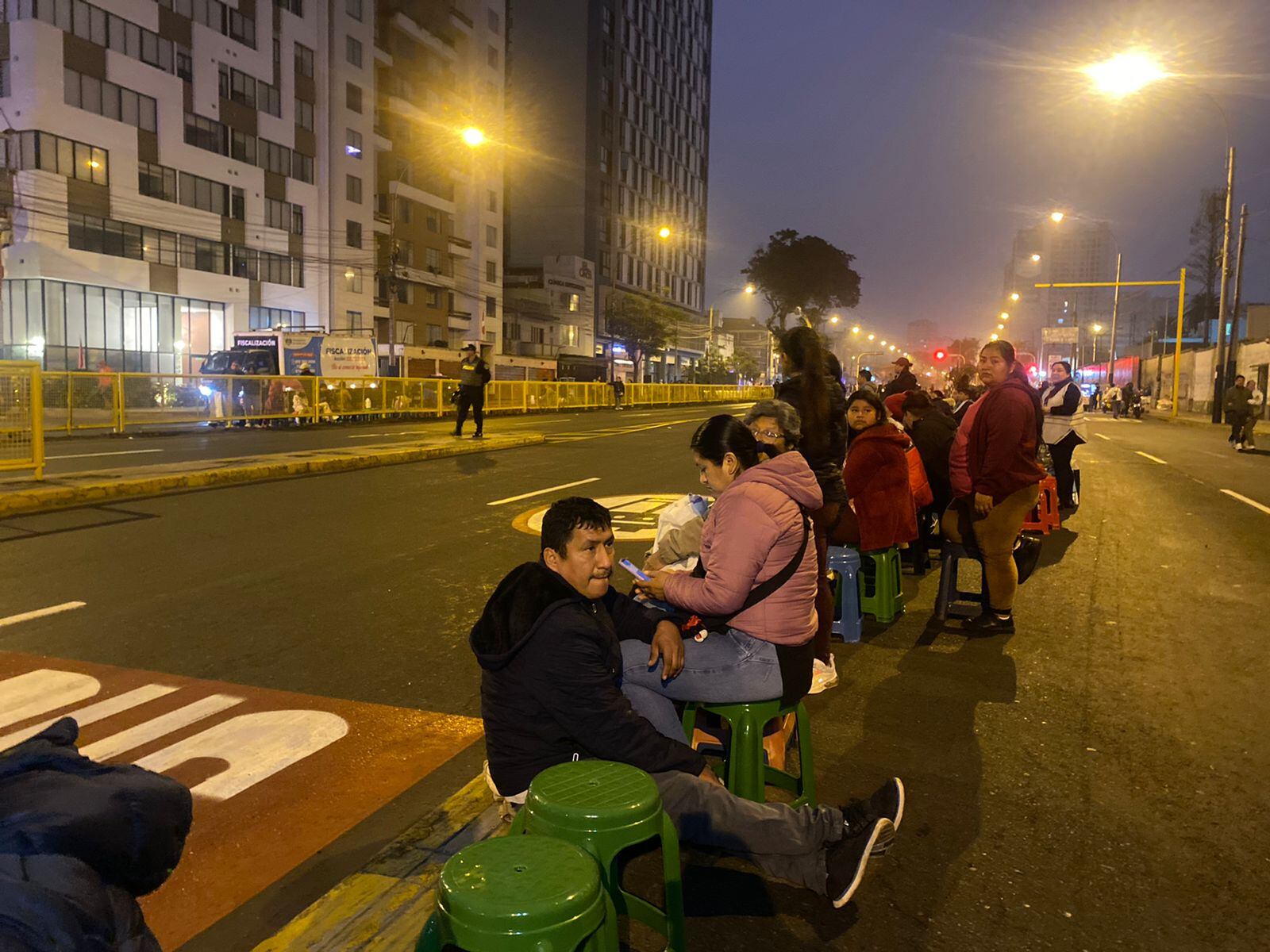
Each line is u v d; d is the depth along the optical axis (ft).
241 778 11.82
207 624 18.66
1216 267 216.13
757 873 9.93
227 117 136.98
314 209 155.94
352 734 13.25
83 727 13.47
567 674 8.71
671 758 9.00
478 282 204.33
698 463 11.44
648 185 309.83
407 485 39.29
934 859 10.15
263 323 146.20
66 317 113.80
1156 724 14.03
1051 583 23.48
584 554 9.17
